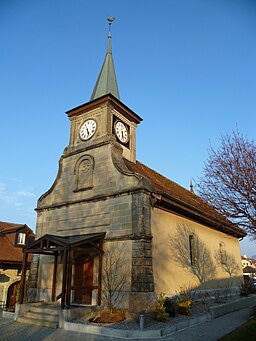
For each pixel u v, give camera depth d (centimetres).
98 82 2016
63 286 1184
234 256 2250
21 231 2222
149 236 1265
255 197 1090
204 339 932
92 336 977
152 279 1212
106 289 1274
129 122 1862
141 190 1314
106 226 1386
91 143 1652
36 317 1238
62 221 1605
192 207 1598
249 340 749
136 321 1104
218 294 1800
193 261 1656
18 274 2005
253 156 1172
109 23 2238
